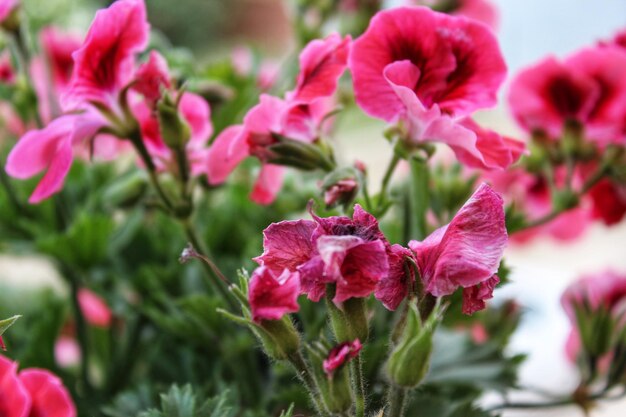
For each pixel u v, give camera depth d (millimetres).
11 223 526
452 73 389
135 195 494
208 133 445
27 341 486
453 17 383
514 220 449
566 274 838
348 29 564
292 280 315
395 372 326
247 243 517
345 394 320
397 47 384
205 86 493
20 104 520
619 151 467
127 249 528
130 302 505
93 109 415
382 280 327
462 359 461
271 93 542
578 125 470
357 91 386
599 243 1188
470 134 373
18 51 491
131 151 566
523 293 712
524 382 627
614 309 491
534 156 484
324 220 321
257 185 437
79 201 546
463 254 326
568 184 473
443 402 419
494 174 517
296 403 417
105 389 491
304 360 333
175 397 378
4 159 541
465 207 328
